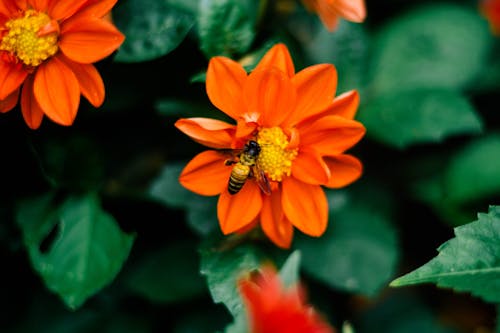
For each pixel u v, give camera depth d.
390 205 0.34
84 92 0.29
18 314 0.33
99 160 0.32
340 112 0.28
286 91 0.28
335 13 0.31
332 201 0.32
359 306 0.35
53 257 0.30
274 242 0.29
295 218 0.29
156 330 0.33
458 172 0.35
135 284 0.32
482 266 0.26
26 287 0.33
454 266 0.26
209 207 0.31
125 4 0.30
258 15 0.33
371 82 0.35
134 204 0.33
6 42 0.28
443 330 0.34
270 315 0.23
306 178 0.28
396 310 0.35
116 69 0.31
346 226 0.32
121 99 0.32
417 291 0.35
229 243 0.30
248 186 0.29
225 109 0.28
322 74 0.28
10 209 0.32
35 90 0.29
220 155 0.29
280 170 0.29
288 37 0.34
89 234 0.31
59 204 0.31
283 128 0.29
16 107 0.30
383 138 0.34
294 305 0.23
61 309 0.33
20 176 0.31
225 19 0.30
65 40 0.28
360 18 0.31
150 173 0.34
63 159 0.32
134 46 0.30
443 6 0.36
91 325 0.33
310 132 0.28
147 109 0.32
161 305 0.33
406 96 0.34
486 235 0.26
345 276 0.31
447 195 0.35
